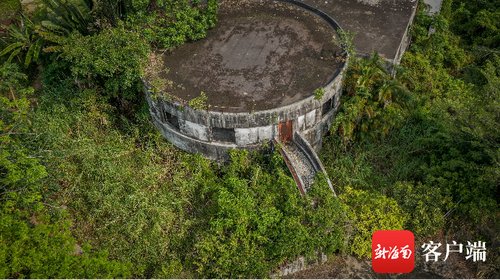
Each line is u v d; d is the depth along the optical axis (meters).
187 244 19.27
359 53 23.38
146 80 21.09
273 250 17.92
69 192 20.69
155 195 20.31
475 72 26.94
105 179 20.75
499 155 17.88
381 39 24.19
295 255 18.42
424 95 24.56
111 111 24.42
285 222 18.27
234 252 17.91
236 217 18.30
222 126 19.78
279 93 20.19
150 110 22.48
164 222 19.30
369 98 21.88
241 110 19.48
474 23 29.70
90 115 23.62
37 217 18.42
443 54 28.05
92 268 16.30
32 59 28.53
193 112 19.75
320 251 18.80
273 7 25.02
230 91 20.44
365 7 26.33
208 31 23.73
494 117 18.95
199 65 21.86
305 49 22.28
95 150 21.70
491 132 18.81
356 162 21.64
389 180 21.39
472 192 19.23
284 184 19.38
